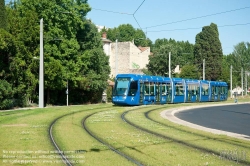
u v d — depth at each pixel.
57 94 46.69
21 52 38.00
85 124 20.78
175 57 73.25
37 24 40.16
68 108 33.03
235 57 106.25
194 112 32.97
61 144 13.91
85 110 30.62
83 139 15.22
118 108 32.81
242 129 21.16
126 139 15.39
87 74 48.91
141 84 36.72
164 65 73.19
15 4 42.75
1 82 34.25
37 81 39.31
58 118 23.98
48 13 41.84
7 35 35.16
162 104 40.56
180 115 29.38
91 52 49.53
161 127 19.94
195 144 14.49
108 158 11.55
